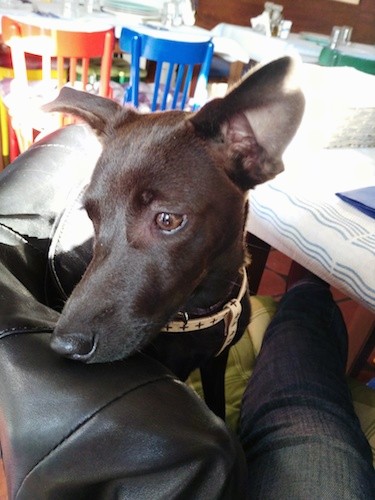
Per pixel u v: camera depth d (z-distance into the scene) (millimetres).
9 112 989
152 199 328
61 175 397
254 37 1335
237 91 329
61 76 930
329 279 426
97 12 1242
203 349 442
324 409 385
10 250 328
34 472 206
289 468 329
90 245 389
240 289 453
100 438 201
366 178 523
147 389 228
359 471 329
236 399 539
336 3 1735
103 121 390
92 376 231
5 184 362
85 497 212
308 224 428
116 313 321
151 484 204
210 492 207
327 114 573
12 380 222
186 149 343
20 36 899
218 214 355
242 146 363
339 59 1234
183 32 1177
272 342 495
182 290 360
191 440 203
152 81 1384
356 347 656
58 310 365
